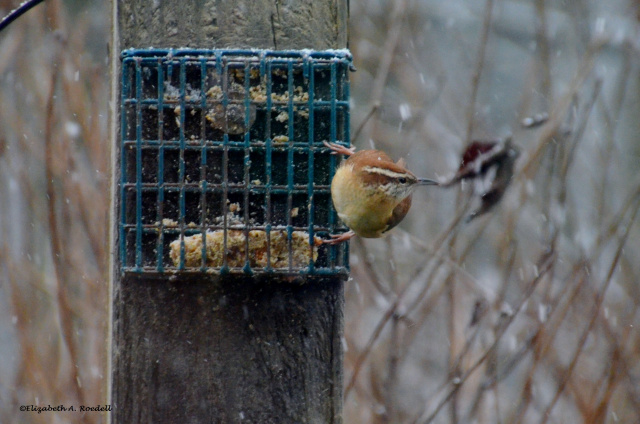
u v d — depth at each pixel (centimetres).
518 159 1147
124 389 898
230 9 930
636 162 1811
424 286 1152
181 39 928
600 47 1197
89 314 1130
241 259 891
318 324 912
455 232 1091
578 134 1096
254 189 902
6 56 1244
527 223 1320
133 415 895
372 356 1208
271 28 934
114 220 925
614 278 1325
